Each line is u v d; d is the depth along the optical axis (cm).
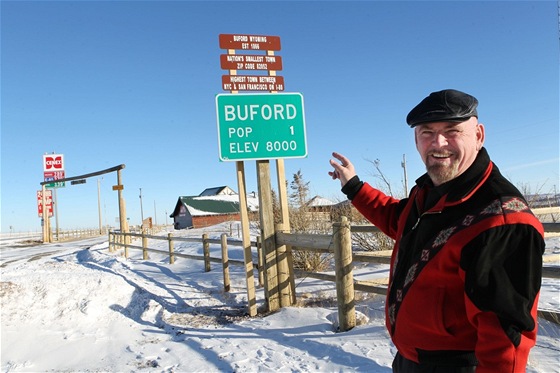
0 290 625
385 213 228
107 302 665
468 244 143
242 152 600
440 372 156
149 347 503
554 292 520
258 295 720
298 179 1010
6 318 571
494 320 134
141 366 444
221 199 4650
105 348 509
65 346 515
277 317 576
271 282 620
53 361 472
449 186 162
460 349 154
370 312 528
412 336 165
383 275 701
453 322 153
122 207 1772
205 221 4309
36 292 650
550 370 316
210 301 717
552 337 371
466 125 162
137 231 2952
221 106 595
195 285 843
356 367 381
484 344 135
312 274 601
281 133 616
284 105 619
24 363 466
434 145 162
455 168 161
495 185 150
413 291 163
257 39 623
